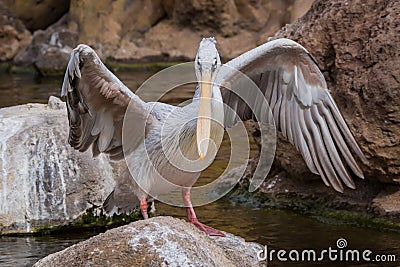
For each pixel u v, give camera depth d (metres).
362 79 11.75
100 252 7.91
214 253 8.38
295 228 11.66
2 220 11.21
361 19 12.23
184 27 29.48
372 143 11.59
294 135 10.43
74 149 10.87
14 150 11.75
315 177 12.73
